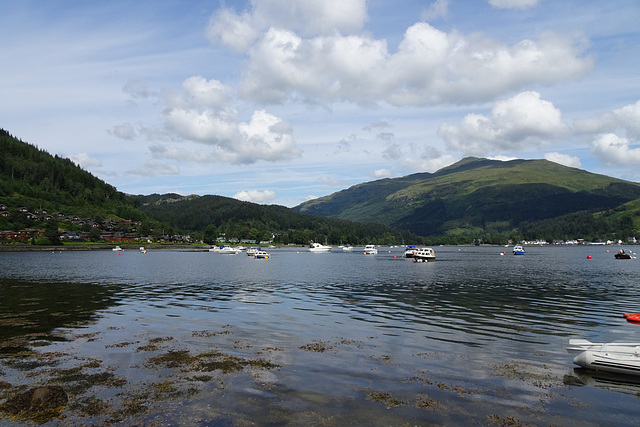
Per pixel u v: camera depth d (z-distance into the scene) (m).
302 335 27.06
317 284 59.31
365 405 16.16
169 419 14.82
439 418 15.17
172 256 170.50
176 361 21.22
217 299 43.12
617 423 15.06
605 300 43.75
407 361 21.61
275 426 14.40
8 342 24.64
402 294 48.25
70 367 20.16
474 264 116.62
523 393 17.58
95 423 14.48
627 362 19.59
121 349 23.30
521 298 45.09
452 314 35.03
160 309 36.50
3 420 14.62
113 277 68.00
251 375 19.27
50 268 88.38
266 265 110.62
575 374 19.91
